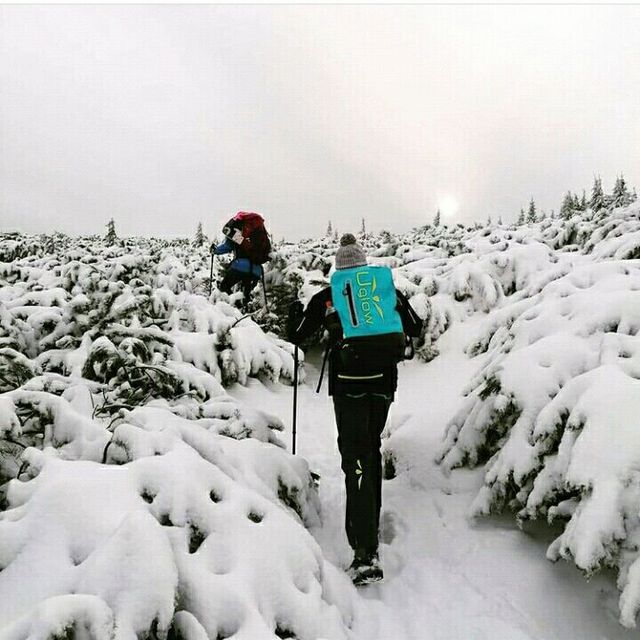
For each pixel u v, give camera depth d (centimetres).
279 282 838
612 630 216
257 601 188
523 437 279
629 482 213
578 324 323
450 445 351
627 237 638
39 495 196
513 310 470
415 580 266
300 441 469
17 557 180
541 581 245
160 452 243
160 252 1178
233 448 292
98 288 519
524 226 1096
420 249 995
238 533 210
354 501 276
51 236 1645
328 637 198
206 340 579
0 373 342
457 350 636
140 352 412
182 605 180
